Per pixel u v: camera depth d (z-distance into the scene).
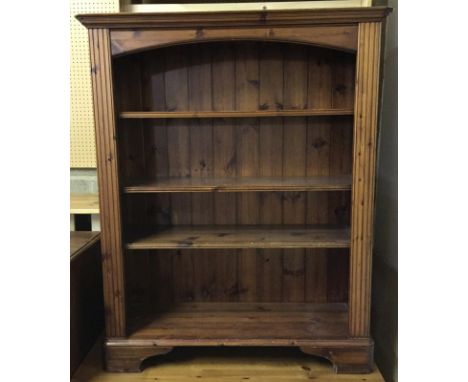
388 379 2.33
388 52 2.32
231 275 2.46
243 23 1.88
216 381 2.04
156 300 2.49
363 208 1.98
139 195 2.42
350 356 2.07
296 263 2.44
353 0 2.13
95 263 2.39
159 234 2.25
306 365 2.17
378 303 2.52
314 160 2.36
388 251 2.34
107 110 1.96
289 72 2.28
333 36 1.88
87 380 2.04
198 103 2.32
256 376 2.08
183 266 2.46
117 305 2.08
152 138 2.36
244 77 2.29
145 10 2.19
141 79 2.30
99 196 2.02
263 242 2.09
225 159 2.37
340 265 2.43
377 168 2.52
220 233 2.26
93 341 2.37
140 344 2.07
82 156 2.53
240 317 2.29
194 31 1.90
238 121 2.34
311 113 1.97
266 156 2.36
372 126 1.92
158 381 2.03
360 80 1.89
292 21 1.86
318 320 2.25
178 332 2.13
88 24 1.89
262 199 2.41
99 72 1.93
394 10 2.23
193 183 2.17
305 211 2.41
